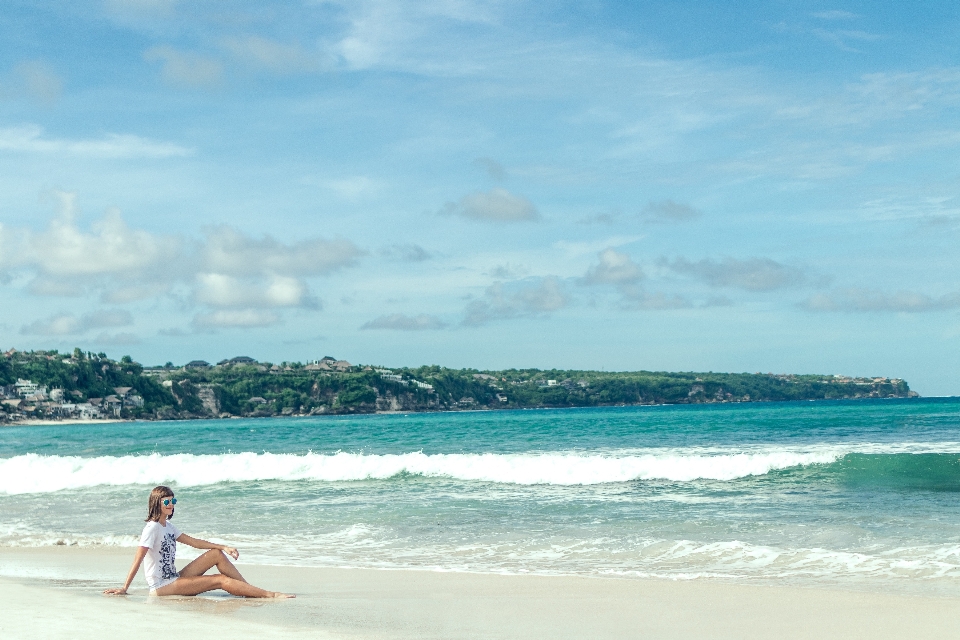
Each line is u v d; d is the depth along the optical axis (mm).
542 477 20375
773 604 7348
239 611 6895
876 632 6188
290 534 13156
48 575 9625
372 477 21297
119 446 43844
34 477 22219
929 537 11320
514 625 6402
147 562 7852
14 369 180500
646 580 8906
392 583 8812
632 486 18781
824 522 12852
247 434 56938
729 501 15891
